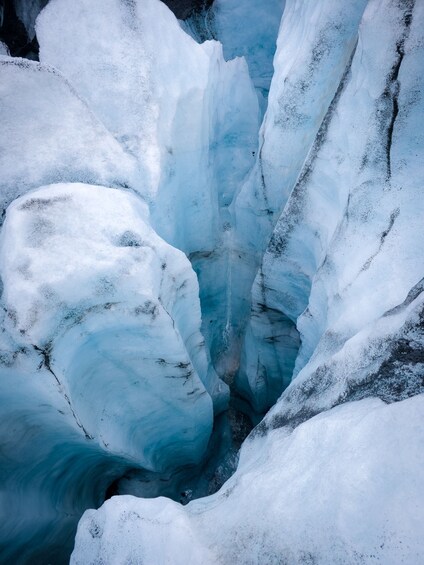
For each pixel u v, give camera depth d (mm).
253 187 5043
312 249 3869
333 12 3268
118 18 3611
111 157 3273
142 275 2750
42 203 2680
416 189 2527
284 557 1303
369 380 1716
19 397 2654
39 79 3016
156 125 3625
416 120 2592
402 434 1261
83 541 1979
